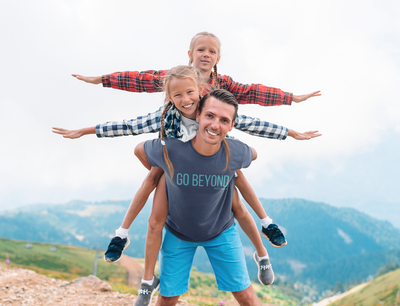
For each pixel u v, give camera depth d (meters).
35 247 44.94
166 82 2.45
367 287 36.00
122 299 5.15
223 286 3.06
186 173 2.55
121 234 3.05
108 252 2.98
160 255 3.08
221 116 2.30
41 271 36.16
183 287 3.09
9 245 44.59
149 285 2.99
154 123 2.86
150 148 2.65
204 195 2.62
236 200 3.11
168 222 2.97
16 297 4.98
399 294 30.25
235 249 3.03
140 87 3.30
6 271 6.02
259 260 3.32
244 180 3.09
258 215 3.26
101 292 5.45
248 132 3.17
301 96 3.42
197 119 2.49
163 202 2.85
